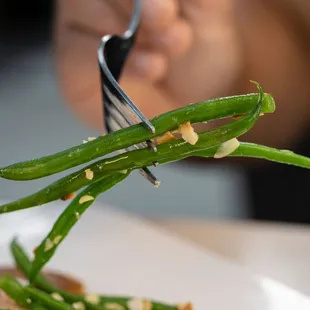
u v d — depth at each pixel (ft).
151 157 1.06
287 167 3.74
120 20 2.97
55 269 2.14
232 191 5.12
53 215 2.60
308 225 2.59
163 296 2.01
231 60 3.34
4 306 1.49
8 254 2.26
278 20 3.54
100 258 2.24
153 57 2.81
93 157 1.05
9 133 5.82
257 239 2.46
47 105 6.46
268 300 1.94
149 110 3.09
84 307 1.54
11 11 8.43
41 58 7.54
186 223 2.61
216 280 2.06
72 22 3.11
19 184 4.67
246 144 1.12
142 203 4.86
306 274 2.18
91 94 3.13
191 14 3.15
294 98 3.61
